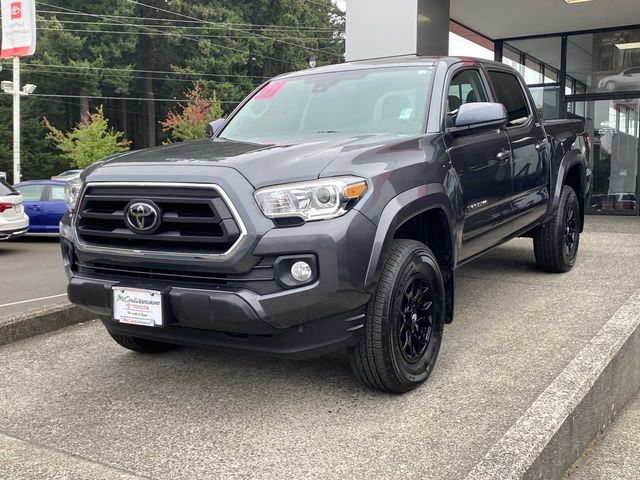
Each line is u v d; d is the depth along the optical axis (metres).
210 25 51.78
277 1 57.53
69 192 3.82
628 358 3.85
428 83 4.38
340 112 4.43
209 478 2.80
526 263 6.78
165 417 3.42
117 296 3.38
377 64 4.82
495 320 4.83
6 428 3.34
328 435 3.14
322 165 3.23
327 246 3.06
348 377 3.88
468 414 3.30
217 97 51.88
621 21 11.95
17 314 4.97
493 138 4.72
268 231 3.06
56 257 11.84
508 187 4.89
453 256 3.99
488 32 12.80
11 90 27.97
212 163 3.25
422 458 2.89
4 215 12.00
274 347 3.20
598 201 12.89
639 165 12.48
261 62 56.69
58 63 45.69
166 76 53.84
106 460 2.98
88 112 50.47
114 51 47.88
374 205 3.24
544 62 13.10
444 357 4.11
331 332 3.21
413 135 3.97
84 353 4.52
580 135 6.61
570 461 3.04
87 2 49.16
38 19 44.88
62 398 3.71
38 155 46.69
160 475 2.84
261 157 3.31
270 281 3.08
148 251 3.27
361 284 3.16
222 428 3.27
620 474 3.01
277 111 4.71
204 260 3.12
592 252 7.41
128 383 3.91
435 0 9.66
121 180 3.33
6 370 4.20
